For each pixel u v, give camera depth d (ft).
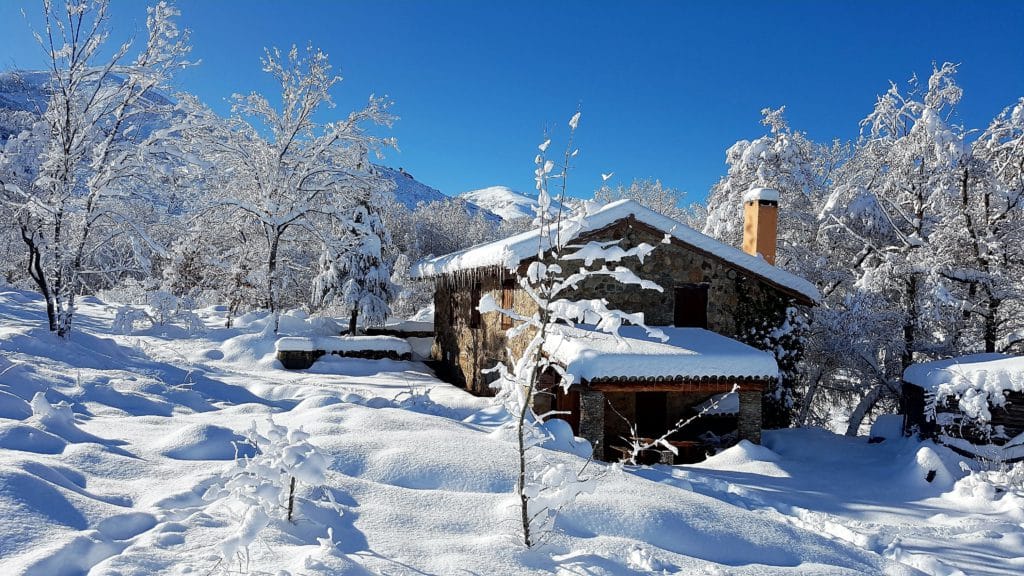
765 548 19.35
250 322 80.38
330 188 79.92
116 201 49.39
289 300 117.19
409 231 178.29
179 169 58.59
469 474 21.39
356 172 79.92
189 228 77.00
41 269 45.75
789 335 50.26
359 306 79.56
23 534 13.19
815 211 77.97
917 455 34.37
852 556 20.20
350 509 17.72
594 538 17.79
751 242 54.34
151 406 30.50
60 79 46.50
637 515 19.45
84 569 12.84
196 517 15.78
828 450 40.75
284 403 38.88
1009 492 30.07
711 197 93.56
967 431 36.06
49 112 47.37
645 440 40.34
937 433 37.01
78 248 46.91
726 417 47.42
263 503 14.16
